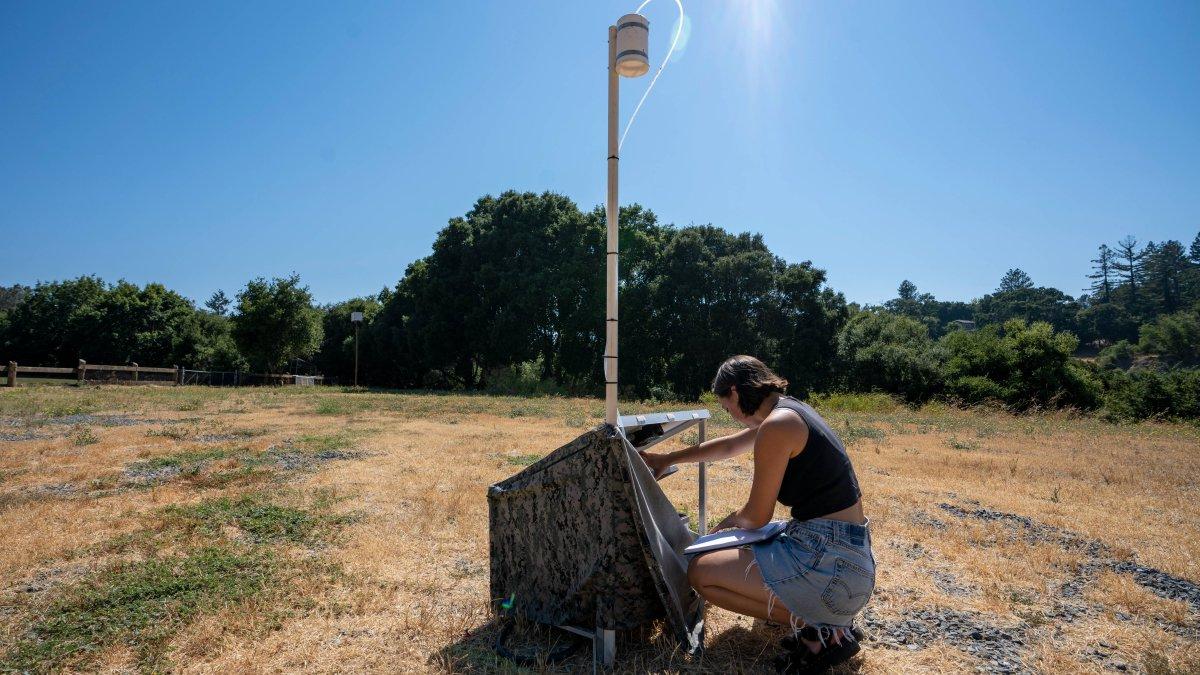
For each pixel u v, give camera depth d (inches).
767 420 91.4
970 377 1058.7
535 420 462.3
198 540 152.6
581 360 1264.8
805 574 86.9
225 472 238.7
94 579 125.3
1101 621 115.6
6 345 1790.1
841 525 88.7
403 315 1477.6
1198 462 305.3
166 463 254.1
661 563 93.8
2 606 112.9
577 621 99.4
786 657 93.5
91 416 424.2
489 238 1250.0
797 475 90.9
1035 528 180.9
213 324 1863.9
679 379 1211.9
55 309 1829.5
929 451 334.6
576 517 99.2
